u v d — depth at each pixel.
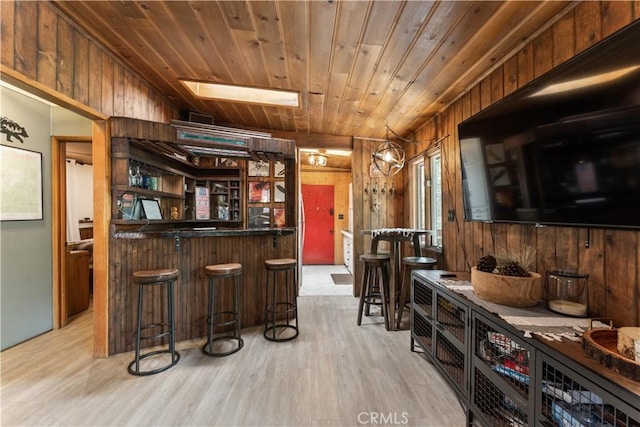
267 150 2.90
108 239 2.29
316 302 3.82
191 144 2.53
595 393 0.86
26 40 1.55
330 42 1.88
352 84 2.49
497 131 1.83
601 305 1.32
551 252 1.62
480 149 2.02
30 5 1.57
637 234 1.18
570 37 1.48
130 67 2.39
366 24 1.68
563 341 1.05
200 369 2.12
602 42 1.16
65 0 1.64
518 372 1.24
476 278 1.59
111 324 2.31
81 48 1.91
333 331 2.83
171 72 2.45
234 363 2.21
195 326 2.67
